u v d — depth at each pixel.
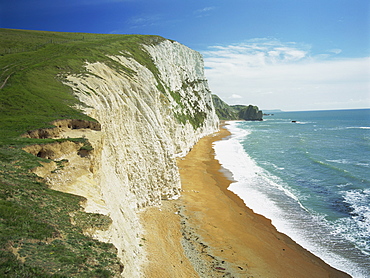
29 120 20.19
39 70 31.02
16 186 11.74
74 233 10.04
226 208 31.19
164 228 25.31
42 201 11.40
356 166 47.50
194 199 33.59
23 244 8.45
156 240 22.77
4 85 26.48
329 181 40.19
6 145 15.61
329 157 55.91
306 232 25.62
